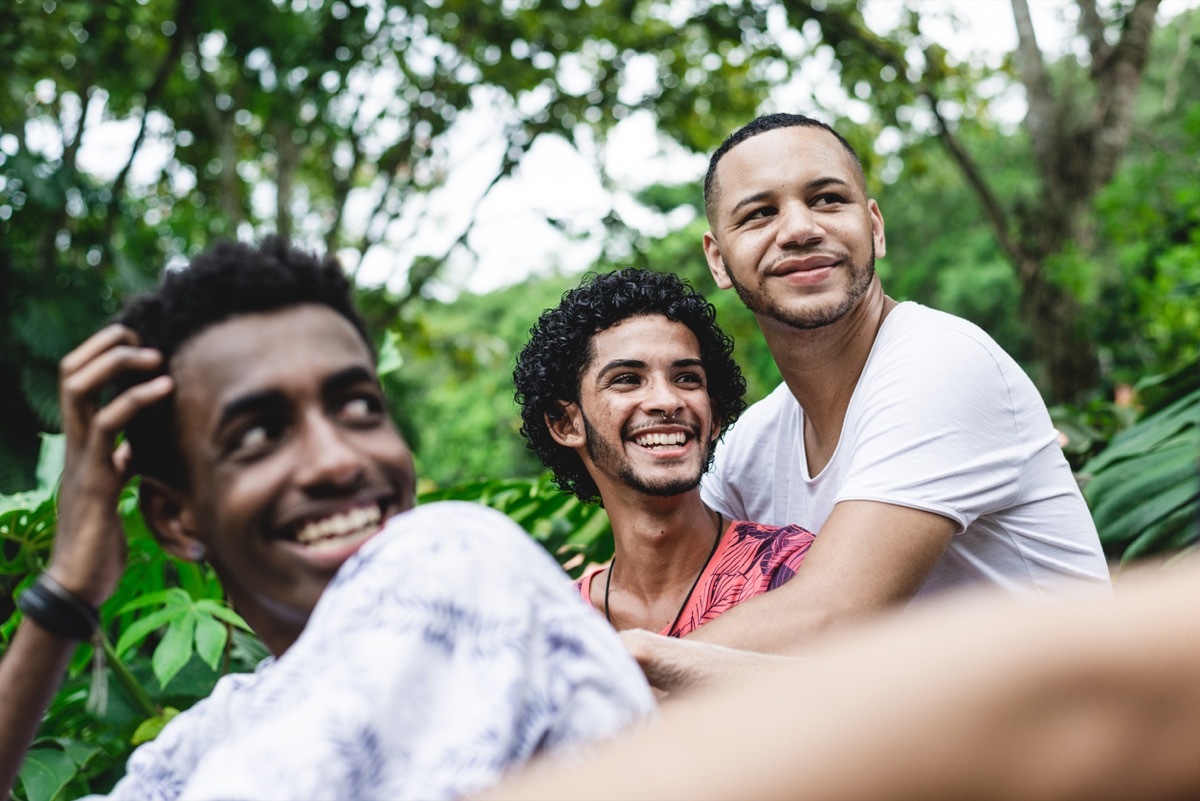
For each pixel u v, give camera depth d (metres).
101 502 1.02
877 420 2.20
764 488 2.67
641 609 2.27
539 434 2.44
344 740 0.75
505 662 0.80
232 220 11.48
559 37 12.02
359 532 0.96
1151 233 10.34
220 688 1.06
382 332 12.09
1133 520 3.11
